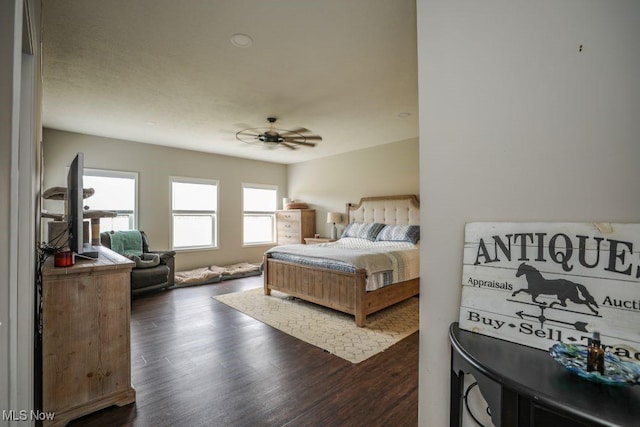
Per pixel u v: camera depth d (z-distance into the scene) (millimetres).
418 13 1304
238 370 2318
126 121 4168
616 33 874
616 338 803
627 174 850
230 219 6578
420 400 1277
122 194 5227
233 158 6637
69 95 3277
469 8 1162
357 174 6078
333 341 2879
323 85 3055
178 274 5508
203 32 2166
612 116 875
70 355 1735
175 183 5836
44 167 4480
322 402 1922
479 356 885
